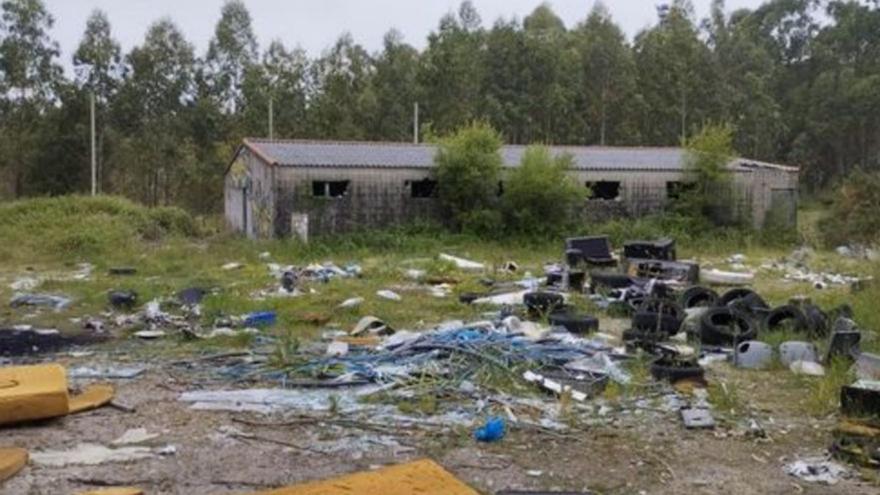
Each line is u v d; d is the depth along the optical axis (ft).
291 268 57.82
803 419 23.82
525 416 23.54
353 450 20.59
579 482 18.74
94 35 126.82
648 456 20.53
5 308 42.11
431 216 77.87
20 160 119.75
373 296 45.88
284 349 30.99
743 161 91.86
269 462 19.67
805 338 33.91
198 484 18.22
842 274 60.08
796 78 196.03
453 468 19.45
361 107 131.85
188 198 122.42
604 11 170.50
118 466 19.17
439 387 25.85
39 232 75.82
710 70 160.35
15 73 122.31
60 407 22.45
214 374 27.94
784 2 210.79
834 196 105.09
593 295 45.55
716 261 69.15
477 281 52.42
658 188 84.28
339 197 73.97
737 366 30.25
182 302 42.39
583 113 150.51
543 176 77.25
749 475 19.27
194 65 133.80
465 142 77.61
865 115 174.50
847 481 18.79
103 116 124.36
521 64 144.25
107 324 37.68
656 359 28.94
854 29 195.21
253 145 79.77
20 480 18.15
